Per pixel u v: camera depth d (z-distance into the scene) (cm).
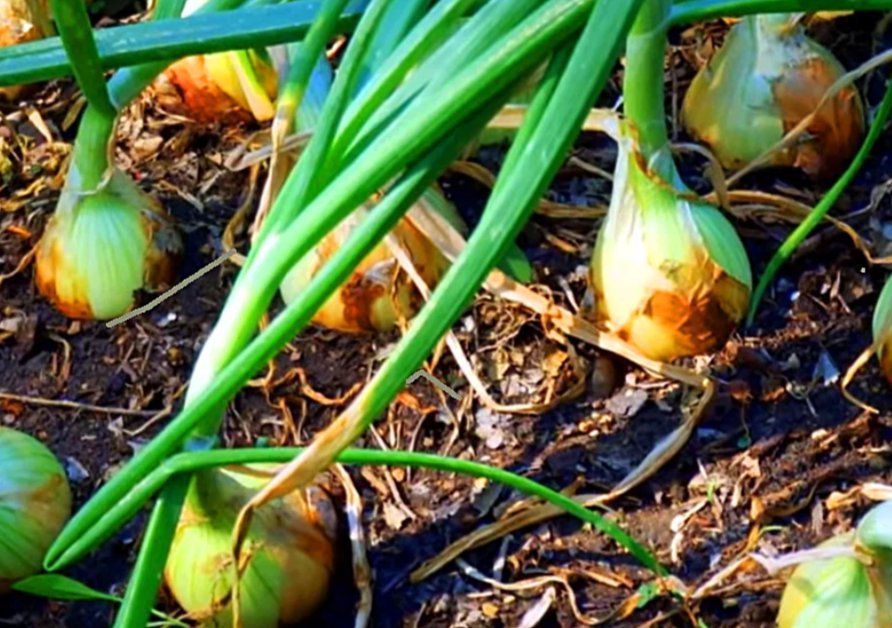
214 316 113
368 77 96
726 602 100
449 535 103
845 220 115
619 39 87
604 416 108
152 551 87
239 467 93
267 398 110
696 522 103
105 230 110
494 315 111
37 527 101
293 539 98
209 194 119
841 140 115
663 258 103
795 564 96
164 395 110
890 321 105
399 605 101
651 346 107
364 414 84
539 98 90
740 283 105
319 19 94
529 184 86
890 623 94
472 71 89
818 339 110
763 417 107
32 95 125
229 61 117
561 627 100
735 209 114
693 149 110
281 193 90
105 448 108
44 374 111
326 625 101
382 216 88
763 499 104
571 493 105
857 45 124
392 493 105
